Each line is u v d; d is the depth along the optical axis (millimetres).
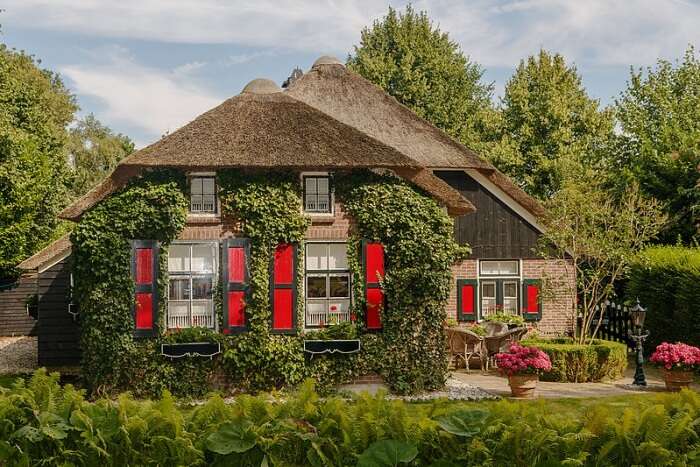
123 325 14797
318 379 15148
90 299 14820
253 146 15234
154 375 14797
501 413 6781
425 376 15352
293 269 15242
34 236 31594
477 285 22156
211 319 15234
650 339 20719
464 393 15312
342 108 22641
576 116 37281
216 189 15289
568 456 6438
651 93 32969
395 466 6312
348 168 15422
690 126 30656
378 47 41188
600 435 6582
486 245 22156
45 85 45719
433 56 40156
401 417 6617
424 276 15320
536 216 22109
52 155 35719
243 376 15039
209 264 15273
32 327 28672
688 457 6500
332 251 15578
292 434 6625
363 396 7113
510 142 36312
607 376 17250
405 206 15375
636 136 32969
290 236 15234
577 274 22328
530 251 22297
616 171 31641
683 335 18906
